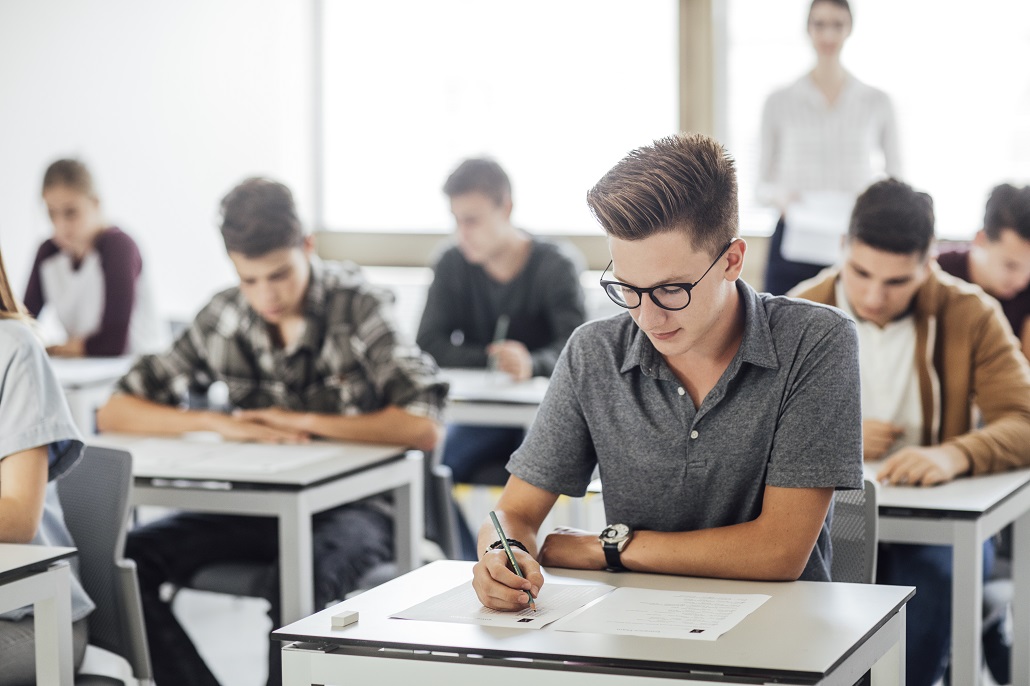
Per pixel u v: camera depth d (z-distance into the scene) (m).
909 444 2.41
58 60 4.79
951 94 4.46
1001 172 4.43
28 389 1.91
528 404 3.19
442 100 5.29
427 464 2.75
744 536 1.54
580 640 1.28
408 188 5.39
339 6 5.41
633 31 4.95
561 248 3.80
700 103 4.84
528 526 1.68
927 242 2.32
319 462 2.43
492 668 1.25
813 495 1.54
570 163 5.09
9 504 1.84
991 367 2.36
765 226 4.75
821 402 1.56
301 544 2.26
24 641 1.83
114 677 1.90
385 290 2.82
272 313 2.65
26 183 4.75
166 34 5.08
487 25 5.18
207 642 3.37
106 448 2.12
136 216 5.04
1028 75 4.37
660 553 1.57
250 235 2.56
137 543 2.44
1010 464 2.27
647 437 1.64
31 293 4.36
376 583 2.49
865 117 4.21
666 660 1.21
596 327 1.71
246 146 5.25
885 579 2.25
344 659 1.32
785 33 4.70
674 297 1.49
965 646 2.00
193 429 2.71
